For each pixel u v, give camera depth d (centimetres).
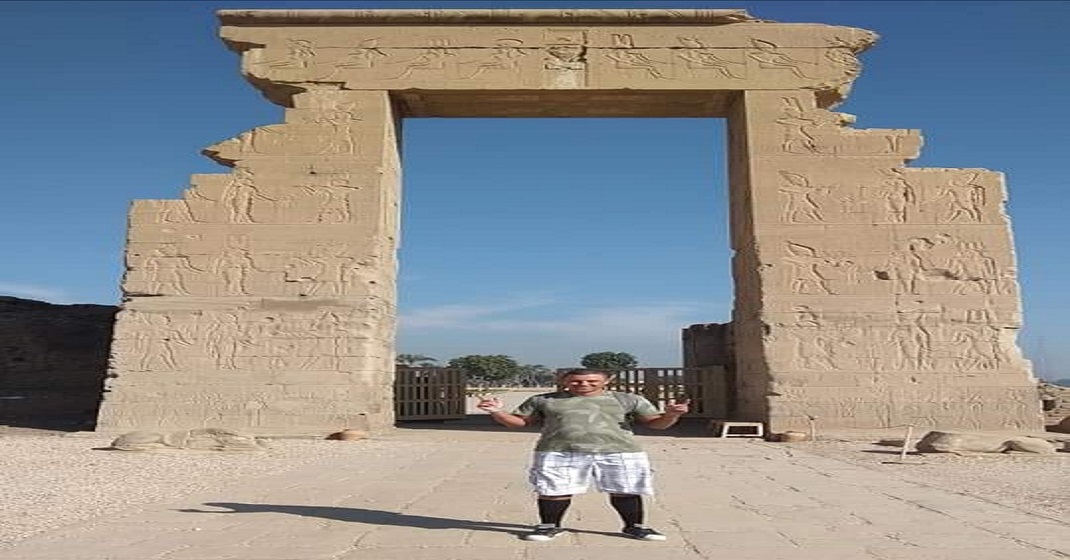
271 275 1842
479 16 1961
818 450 1495
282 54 1959
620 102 2041
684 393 2358
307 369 1794
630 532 651
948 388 1769
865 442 1656
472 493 904
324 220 1873
